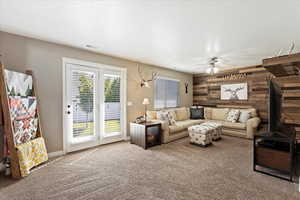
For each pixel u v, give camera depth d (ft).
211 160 9.32
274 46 10.34
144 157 9.79
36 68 9.20
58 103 10.06
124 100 13.79
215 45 10.27
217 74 19.92
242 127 14.57
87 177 7.25
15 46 8.52
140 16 6.75
